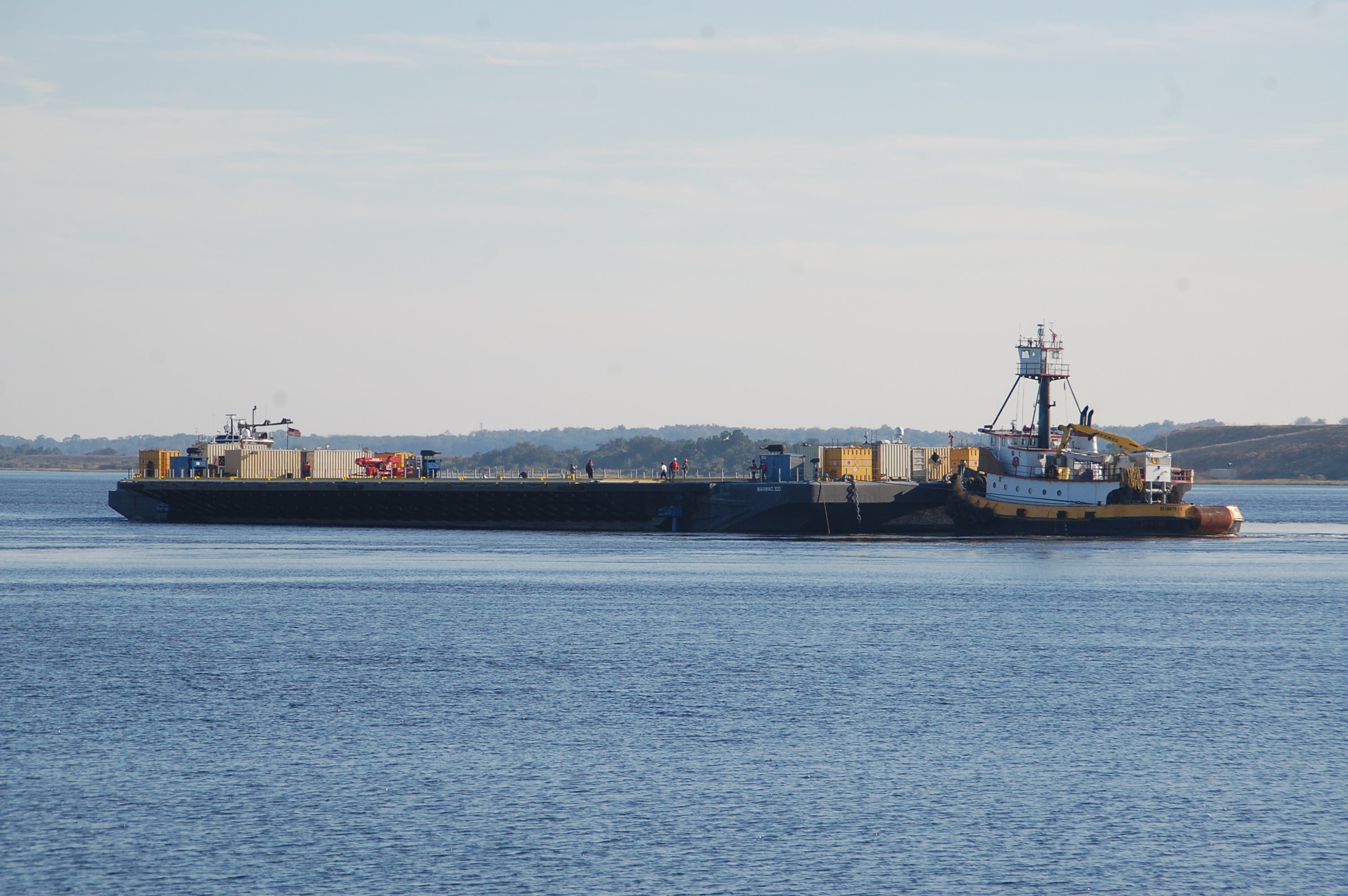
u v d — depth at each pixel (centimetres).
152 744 15388
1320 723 16738
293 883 11012
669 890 10931
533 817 12694
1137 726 16500
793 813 12875
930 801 13288
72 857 11600
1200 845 12088
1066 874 11381
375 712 17125
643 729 16150
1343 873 11450
